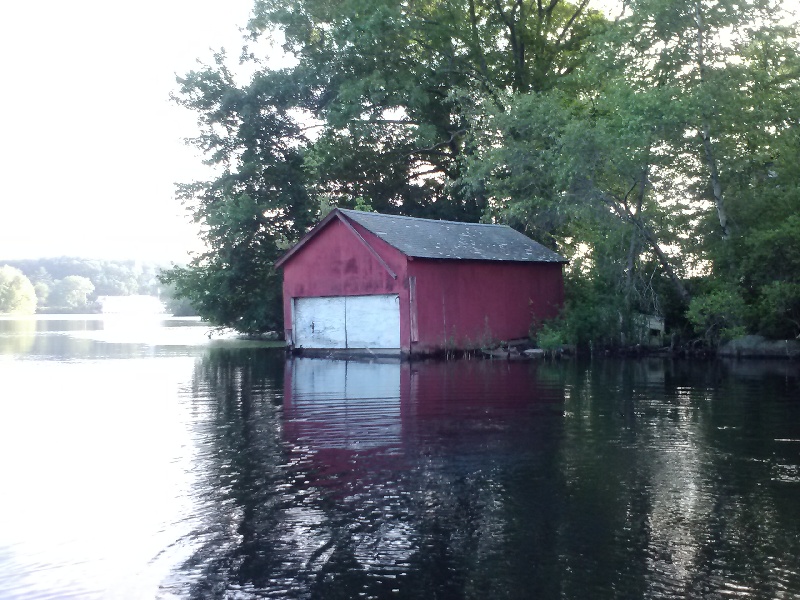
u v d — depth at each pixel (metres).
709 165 22.78
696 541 6.26
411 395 14.58
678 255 24.86
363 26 32.38
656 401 13.58
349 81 33.75
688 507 7.12
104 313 112.38
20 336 41.06
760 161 22.55
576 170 23.22
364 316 25.78
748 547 6.11
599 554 6.00
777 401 13.46
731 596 5.24
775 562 5.80
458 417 11.95
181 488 7.93
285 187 35.19
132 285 141.25
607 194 23.95
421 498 7.46
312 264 27.17
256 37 35.94
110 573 5.75
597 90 29.77
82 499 7.59
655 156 22.19
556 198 26.20
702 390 15.08
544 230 31.14
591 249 28.25
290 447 9.85
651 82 22.80
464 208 36.66
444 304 25.36
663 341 24.52
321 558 5.99
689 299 24.42
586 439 10.16
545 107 27.27
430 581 5.54
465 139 31.88
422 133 33.41
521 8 35.78
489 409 12.73
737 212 22.89
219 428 11.29
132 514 7.10
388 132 36.03
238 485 8.03
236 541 6.37
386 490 7.75
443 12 36.00
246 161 35.06
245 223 33.44
